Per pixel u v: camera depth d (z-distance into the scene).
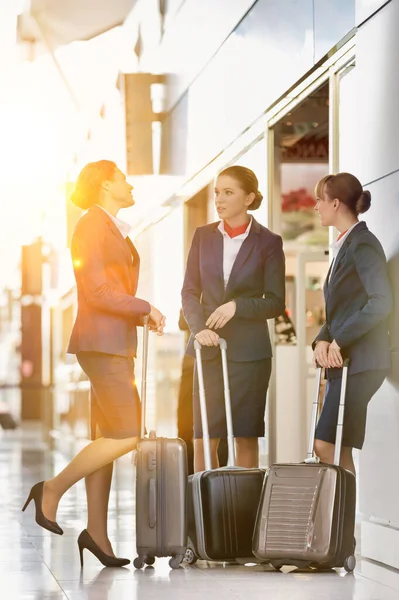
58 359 23.25
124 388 5.16
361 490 5.75
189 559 5.34
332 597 4.31
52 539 6.48
